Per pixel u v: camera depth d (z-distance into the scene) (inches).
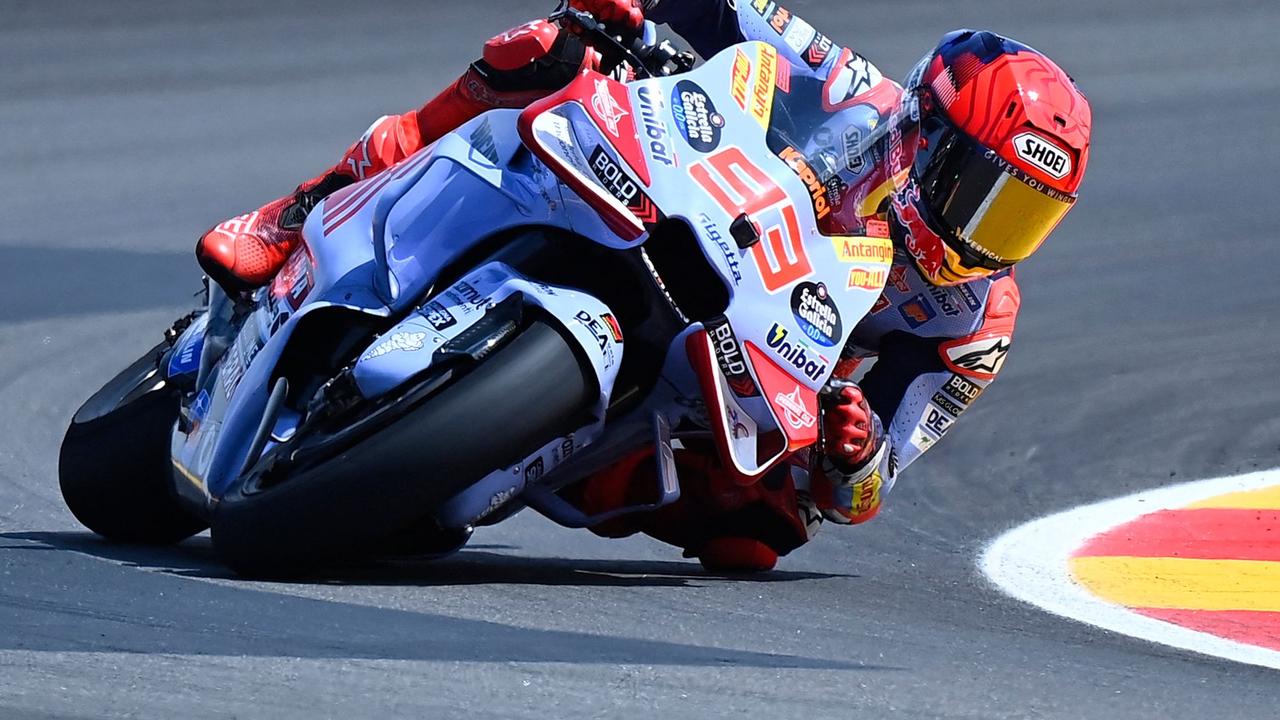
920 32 2431.1
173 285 1229.1
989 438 936.3
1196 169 1695.4
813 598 583.5
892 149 573.9
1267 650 539.8
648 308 538.3
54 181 1616.6
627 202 519.8
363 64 2278.5
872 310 639.8
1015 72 583.8
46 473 780.0
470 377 493.7
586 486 605.3
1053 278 1321.4
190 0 2637.8
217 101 2037.4
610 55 585.9
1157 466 892.6
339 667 408.5
